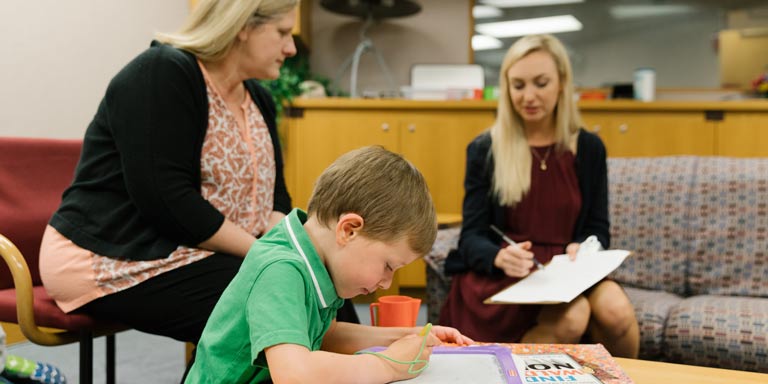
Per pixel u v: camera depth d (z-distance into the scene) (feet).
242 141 4.47
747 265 6.30
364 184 2.67
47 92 8.48
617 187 7.00
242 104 4.68
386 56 13.57
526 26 13.47
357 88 13.60
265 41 4.34
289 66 12.55
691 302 5.54
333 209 2.73
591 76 13.37
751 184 6.52
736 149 10.80
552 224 5.53
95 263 3.95
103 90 9.20
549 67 5.43
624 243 6.81
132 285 3.93
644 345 5.27
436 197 11.20
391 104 11.09
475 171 5.83
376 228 2.62
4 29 7.97
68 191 4.25
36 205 5.08
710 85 12.96
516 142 5.65
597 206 5.72
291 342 2.39
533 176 5.59
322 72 13.64
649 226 6.75
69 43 8.71
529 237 5.56
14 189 4.99
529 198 5.55
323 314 2.88
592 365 3.00
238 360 2.65
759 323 4.93
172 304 3.92
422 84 12.84
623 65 13.24
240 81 4.52
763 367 4.83
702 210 6.61
